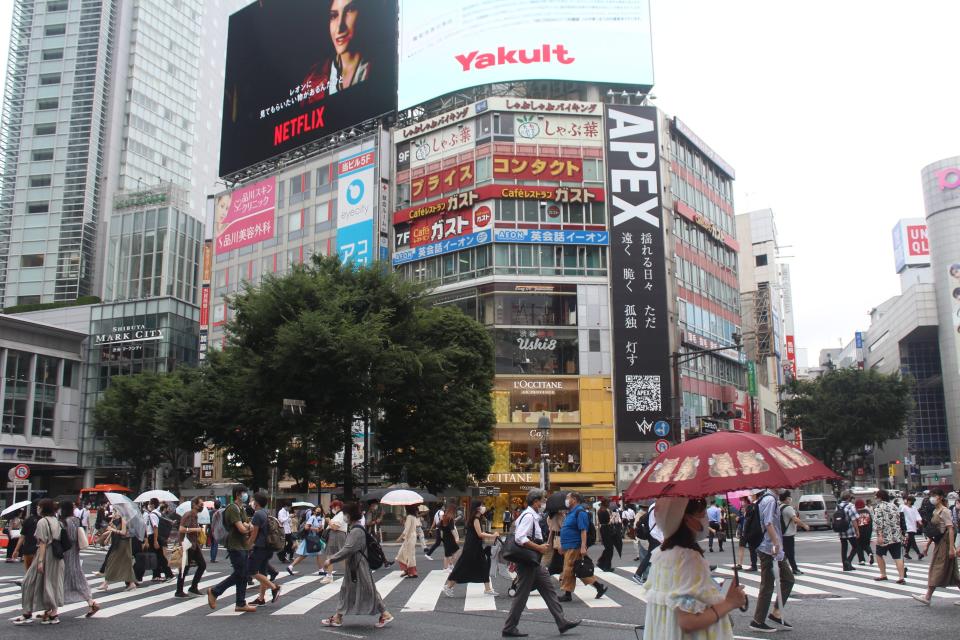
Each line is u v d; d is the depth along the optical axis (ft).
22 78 270.87
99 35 271.69
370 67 169.58
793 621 32.73
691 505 14.80
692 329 165.48
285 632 31.65
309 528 61.72
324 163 179.42
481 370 124.26
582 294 153.69
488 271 152.87
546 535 48.26
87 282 255.70
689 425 154.10
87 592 36.29
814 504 134.72
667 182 164.25
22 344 199.31
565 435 148.15
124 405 159.84
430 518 124.26
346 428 101.50
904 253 379.55
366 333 92.12
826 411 185.06
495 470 145.28
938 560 37.32
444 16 171.53
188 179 301.43
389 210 169.07
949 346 310.04
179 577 44.16
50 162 262.47
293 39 184.96
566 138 158.92
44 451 201.26
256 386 96.94
